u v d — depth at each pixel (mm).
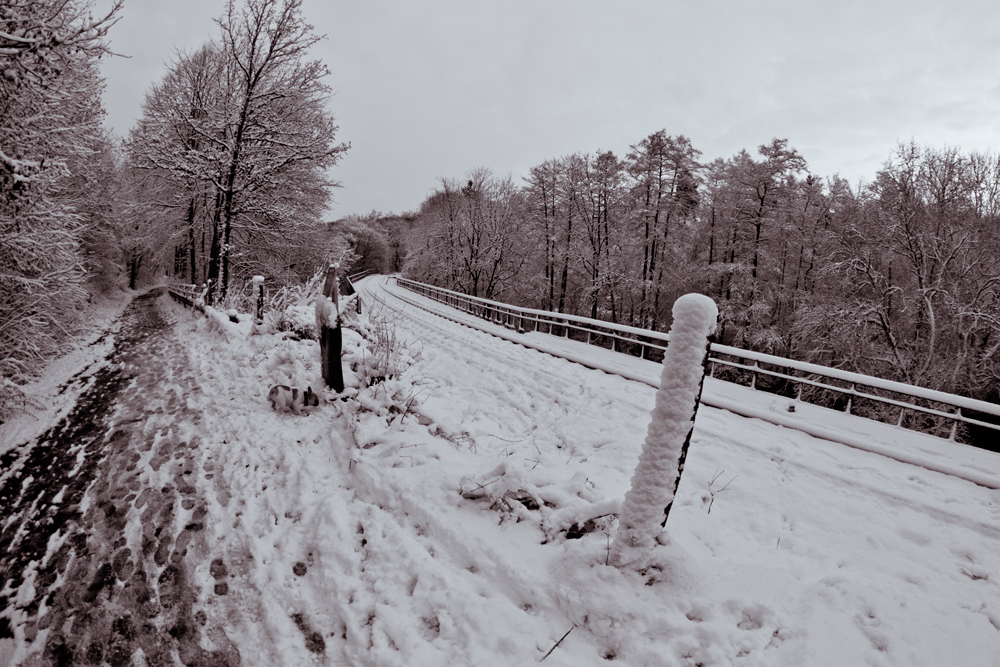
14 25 6336
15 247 7961
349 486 4230
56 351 10586
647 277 28625
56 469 4926
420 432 5004
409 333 12648
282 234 19797
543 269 35281
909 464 4922
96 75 10859
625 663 2381
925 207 19625
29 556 3553
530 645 2475
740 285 24797
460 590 2850
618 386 7656
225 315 12578
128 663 2645
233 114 16484
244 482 4422
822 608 2762
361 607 2838
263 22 16141
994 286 17656
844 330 18922
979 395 17844
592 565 2814
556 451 5383
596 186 29031
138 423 6047
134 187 19828
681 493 4484
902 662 2426
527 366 8844
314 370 7031
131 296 29562
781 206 24875
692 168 26562
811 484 4574
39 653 2723
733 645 2465
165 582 3221
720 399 6812
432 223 40500
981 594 3080
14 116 7805
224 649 2709
